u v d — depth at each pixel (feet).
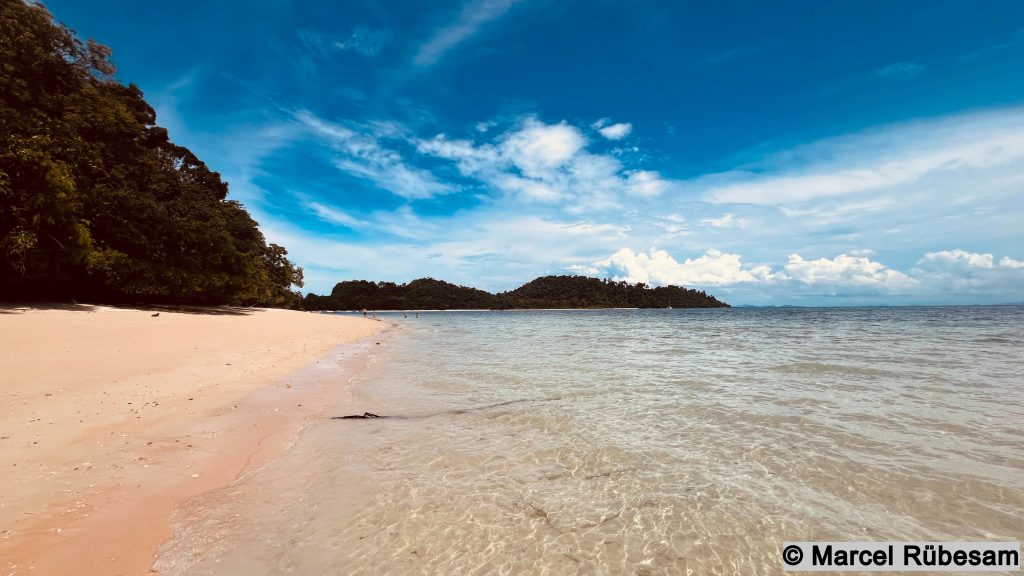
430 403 30.96
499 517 15.12
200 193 120.47
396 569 12.28
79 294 82.79
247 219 143.02
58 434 19.81
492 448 21.77
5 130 58.54
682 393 33.65
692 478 18.35
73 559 11.68
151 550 12.53
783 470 19.08
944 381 37.47
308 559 12.57
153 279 86.22
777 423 25.72
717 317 223.10
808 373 41.88
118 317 63.00
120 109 87.97
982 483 17.62
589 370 44.96
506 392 34.47
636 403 30.63
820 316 202.18
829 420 26.21
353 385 37.58
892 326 113.09
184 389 30.14
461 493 16.85
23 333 41.83
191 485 16.83
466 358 56.08
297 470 18.78
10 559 11.30
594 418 26.96
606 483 17.88
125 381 30.19
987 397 31.78
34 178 59.98
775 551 13.41
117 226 82.79
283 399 30.86
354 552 12.99
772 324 136.77
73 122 74.33
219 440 21.65
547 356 57.52
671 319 201.36
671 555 13.19
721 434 23.86
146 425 22.50
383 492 16.84
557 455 20.89
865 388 34.96
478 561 12.75
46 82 74.95
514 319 228.22
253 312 123.85
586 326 140.97
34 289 67.05
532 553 13.17
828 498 16.61
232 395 30.45
